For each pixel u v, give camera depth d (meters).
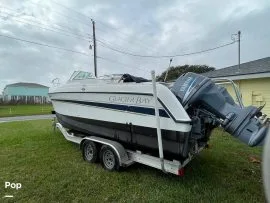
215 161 4.96
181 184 3.78
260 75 8.77
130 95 4.01
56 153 5.46
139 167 4.50
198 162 4.88
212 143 6.44
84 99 4.98
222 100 3.55
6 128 10.03
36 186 3.66
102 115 4.58
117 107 4.26
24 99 42.56
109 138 4.60
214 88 3.64
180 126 3.37
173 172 3.61
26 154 5.38
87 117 4.95
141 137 3.98
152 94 3.68
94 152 4.66
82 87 5.00
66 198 3.30
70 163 4.73
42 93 63.28
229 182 3.89
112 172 4.24
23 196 3.35
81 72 5.62
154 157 3.88
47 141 6.71
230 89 8.28
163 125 3.59
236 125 3.26
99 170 4.34
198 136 3.69
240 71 10.34
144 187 3.67
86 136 5.24
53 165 4.60
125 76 4.46
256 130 3.08
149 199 3.28
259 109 3.28
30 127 10.23
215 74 11.86
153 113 3.71
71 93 5.32
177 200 3.26
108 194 3.43
